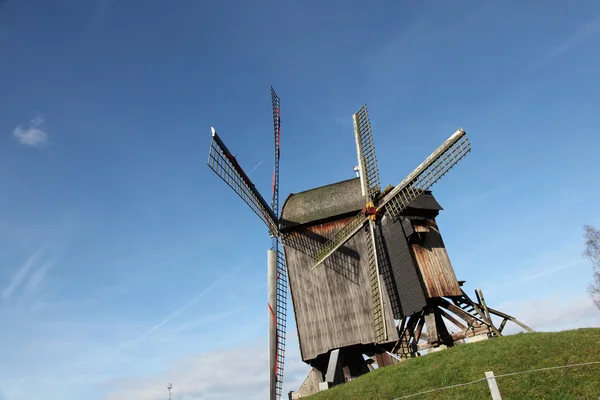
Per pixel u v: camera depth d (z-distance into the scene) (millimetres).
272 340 28141
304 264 30656
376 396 20250
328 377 26766
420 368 21812
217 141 26109
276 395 27000
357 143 32750
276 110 37906
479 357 20500
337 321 28797
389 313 27766
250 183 29719
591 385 15594
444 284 26391
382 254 29047
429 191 29672
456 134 24922
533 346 19859
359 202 31109
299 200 33219
